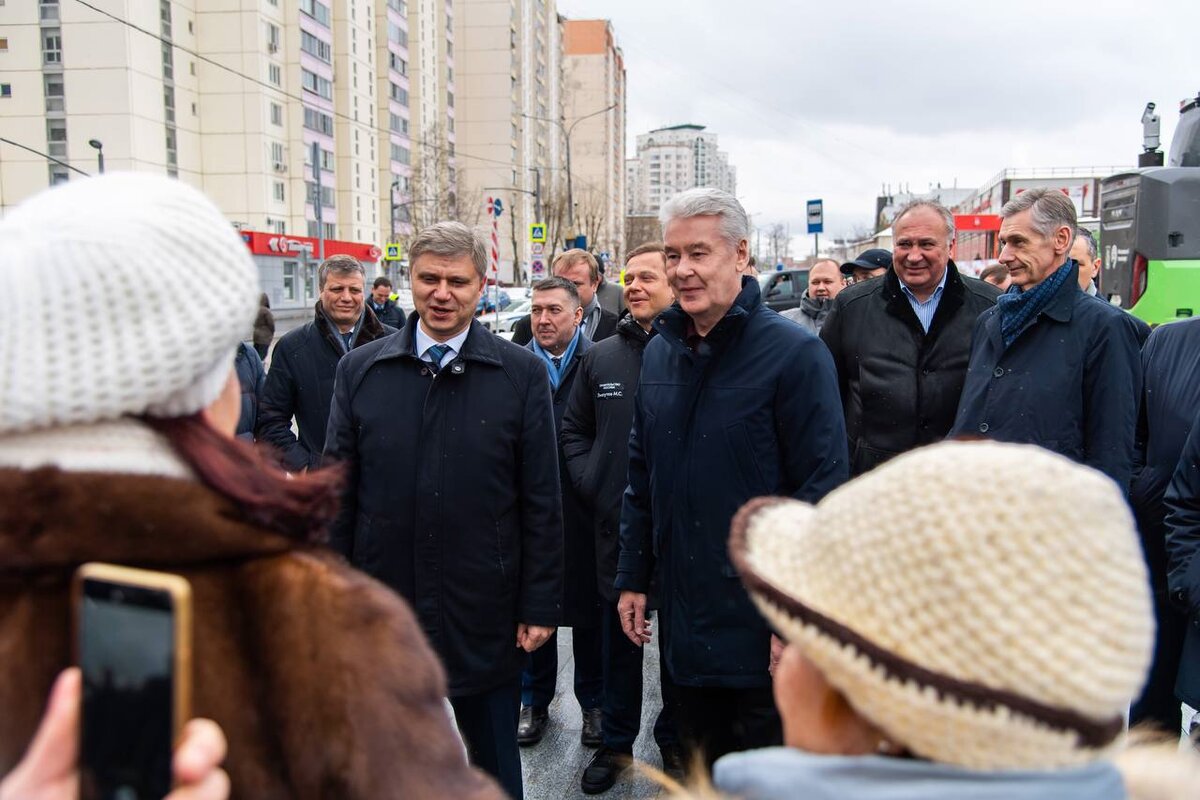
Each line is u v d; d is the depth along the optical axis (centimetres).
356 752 104
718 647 293
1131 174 1136
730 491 291
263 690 106
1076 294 351
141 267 98
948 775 93
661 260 407
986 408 360
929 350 415
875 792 95
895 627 91
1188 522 289
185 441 107
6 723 98
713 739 312
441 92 7712
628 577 333
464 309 308
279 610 107
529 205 8525
